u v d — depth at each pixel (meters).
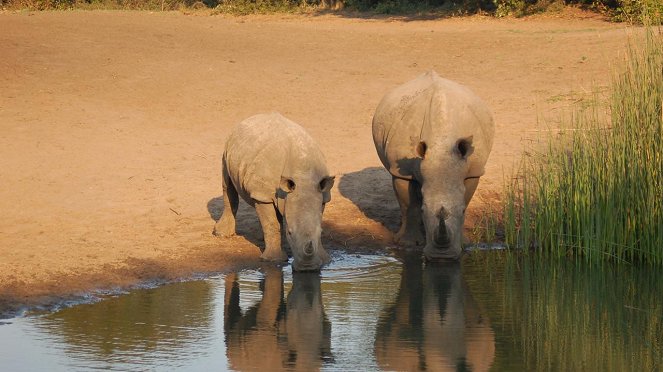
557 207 14.92
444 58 29.97
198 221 16.09
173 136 21.75
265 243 14.20
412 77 27.44
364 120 23.08
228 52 31.28
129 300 12.06
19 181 18.12
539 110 22.62
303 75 27.98
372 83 26.81
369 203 17.25
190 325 11.03
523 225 15.12
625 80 14.72
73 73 27.00
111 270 13.19
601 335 10.66
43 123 22.09
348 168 19.39
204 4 49.06
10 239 14.65
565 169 15.09
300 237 13.06
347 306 11.83
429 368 9.56
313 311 11.65
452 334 10.69
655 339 10.52
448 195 12.98
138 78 26.95
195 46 32.03
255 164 13.59
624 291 12.59
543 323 11.13
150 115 23.44
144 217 16.22
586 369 9.48
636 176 14.18
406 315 11.47
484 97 24.55
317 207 13.16
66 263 13.35
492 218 15.48
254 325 11.08
